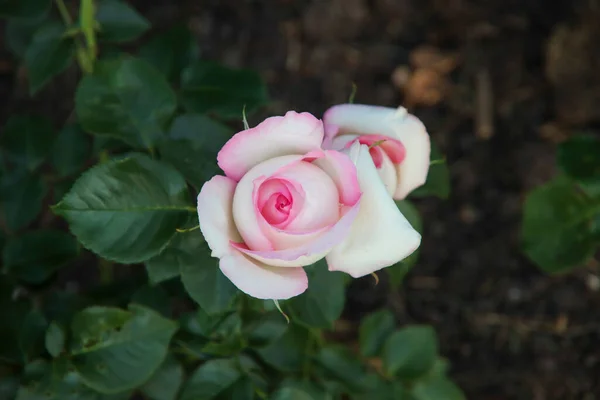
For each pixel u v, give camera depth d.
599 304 1.00
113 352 0.64
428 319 1.01
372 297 1.01
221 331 0.66
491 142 1.05
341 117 0.61
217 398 0.67
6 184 0.76
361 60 1.08
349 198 0.56
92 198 0.60
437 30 1.09
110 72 0.66
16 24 0.78
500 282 1.02
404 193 0.62
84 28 0.69
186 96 0.72
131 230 0.60
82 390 0.65
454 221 1.03
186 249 0.62
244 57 1.08
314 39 1.08
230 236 0.57
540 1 1.08
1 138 0.77
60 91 1.04
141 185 0.61
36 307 0.74
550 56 1.04
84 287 0.98
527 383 0.99
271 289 0.55
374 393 0.73
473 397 0.99
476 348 1.00
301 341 0.71
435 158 0.69
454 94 1.07
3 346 0.68
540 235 0.82
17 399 0.64
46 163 0.95
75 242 0.72
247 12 1.08
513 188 1.04
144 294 0.71
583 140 0.81
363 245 0.57
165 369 0.69
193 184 0.65
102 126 0.65
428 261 1.03
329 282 0.66
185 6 1.08
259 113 1.04
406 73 1.08
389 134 0.60
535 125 1.05
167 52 0.76
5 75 1.05
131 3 1.08
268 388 0.71
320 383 0.73
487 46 1.08
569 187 0.81
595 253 1.01
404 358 0.76
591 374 0.98
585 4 1.04
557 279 1.01
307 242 0.55
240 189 0.56
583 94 1.02
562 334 1.00
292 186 0.56
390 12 1.09
